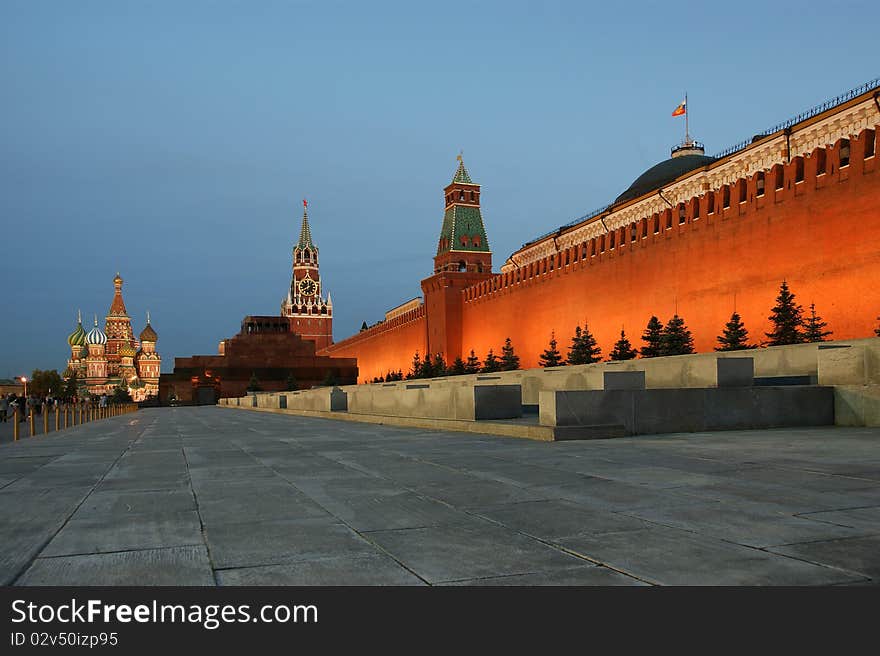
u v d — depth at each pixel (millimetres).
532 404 19688
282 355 110500
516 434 12117
